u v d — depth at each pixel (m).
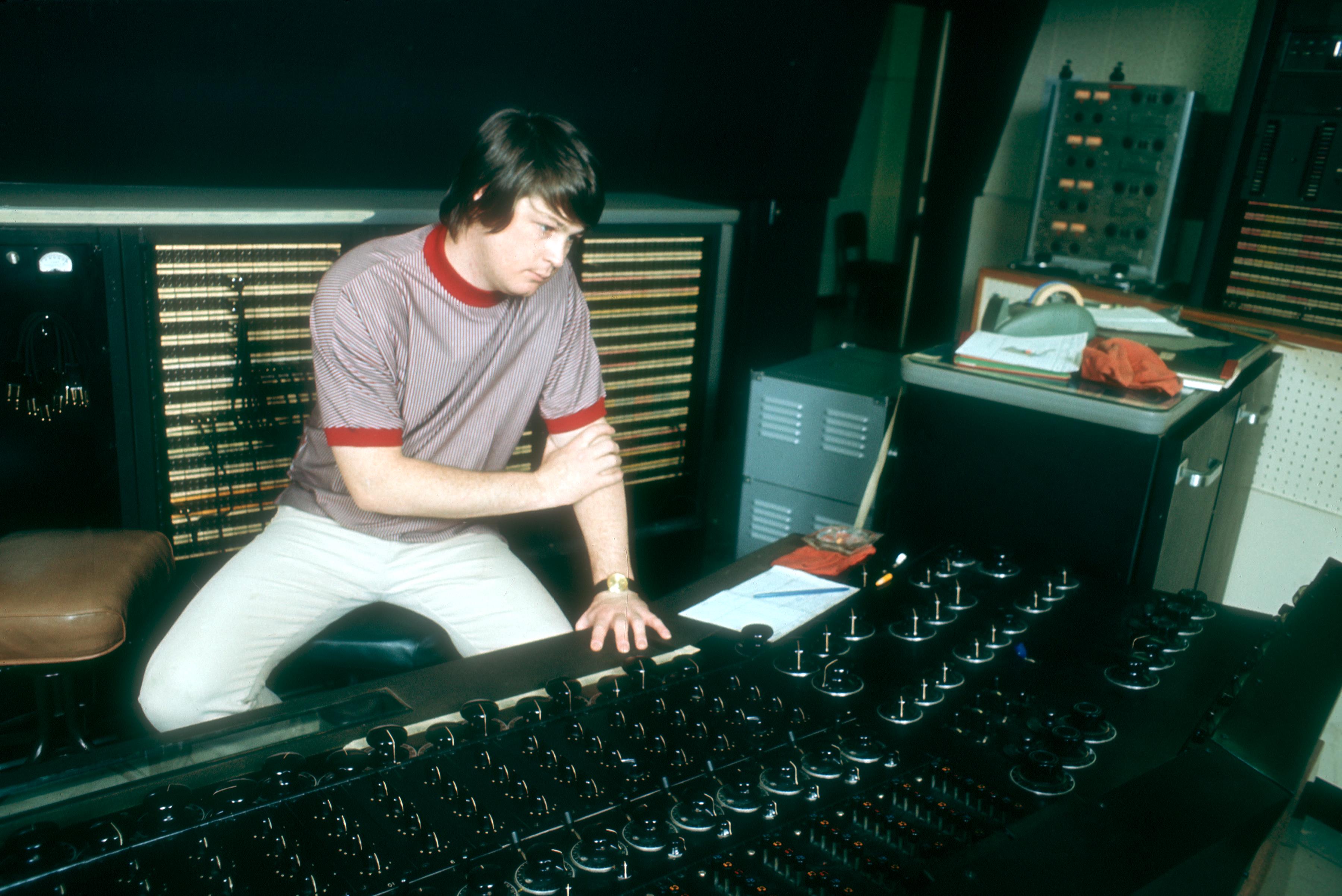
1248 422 2.42
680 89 3.67
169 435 2.47
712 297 3.32
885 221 8.90
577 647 1.41
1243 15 3.28
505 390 1.96
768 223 4.20
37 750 2.07
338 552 1.99
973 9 4.76
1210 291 2.98
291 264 2.52
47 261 2.17
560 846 0.94
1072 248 3.49
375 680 1.29
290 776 0.98
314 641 1.91
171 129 2.83
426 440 1.96
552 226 1.61
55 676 2.09
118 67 2.63
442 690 1.26
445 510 1.75
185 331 2.43
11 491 2.30
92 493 2.37
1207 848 0.93
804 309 4.48
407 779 1.02
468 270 1.78
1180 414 1.87
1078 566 1.93
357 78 3.00
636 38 3.42
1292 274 2.81
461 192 1.63
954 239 5.25
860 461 2.62
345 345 1.74
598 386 2.07
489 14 3.07
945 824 1.02
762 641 1.36
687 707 1.20
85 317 2.24
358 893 0.85
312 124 3.04
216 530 2.62
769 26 3.66
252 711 1.18
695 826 0.97
